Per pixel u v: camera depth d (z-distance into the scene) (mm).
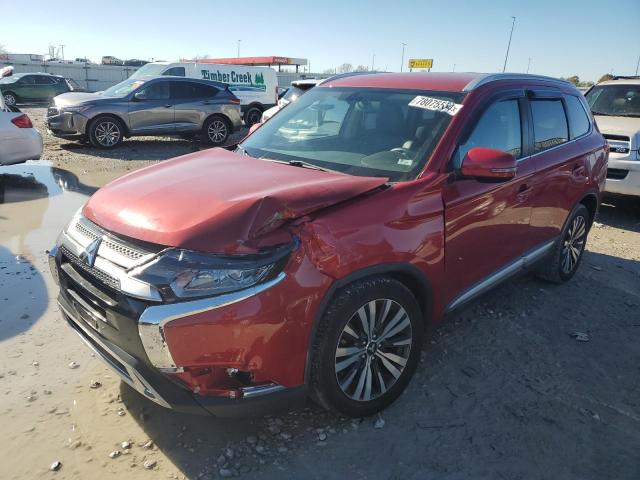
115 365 2580
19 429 2729
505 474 2588
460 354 3666
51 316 3930
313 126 3812
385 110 3564
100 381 3162
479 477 2562
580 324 4223
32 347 3504
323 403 2719
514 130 3799
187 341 2242
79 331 2812
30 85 25359
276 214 2396
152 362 2291
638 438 2896
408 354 2990
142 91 12680
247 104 18812
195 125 13570
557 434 2891
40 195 7562
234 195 2604
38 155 8438
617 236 6887
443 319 3314
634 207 8586
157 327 2221
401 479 2527
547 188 4109
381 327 2826
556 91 4480
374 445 2734
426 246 2936
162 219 2465
